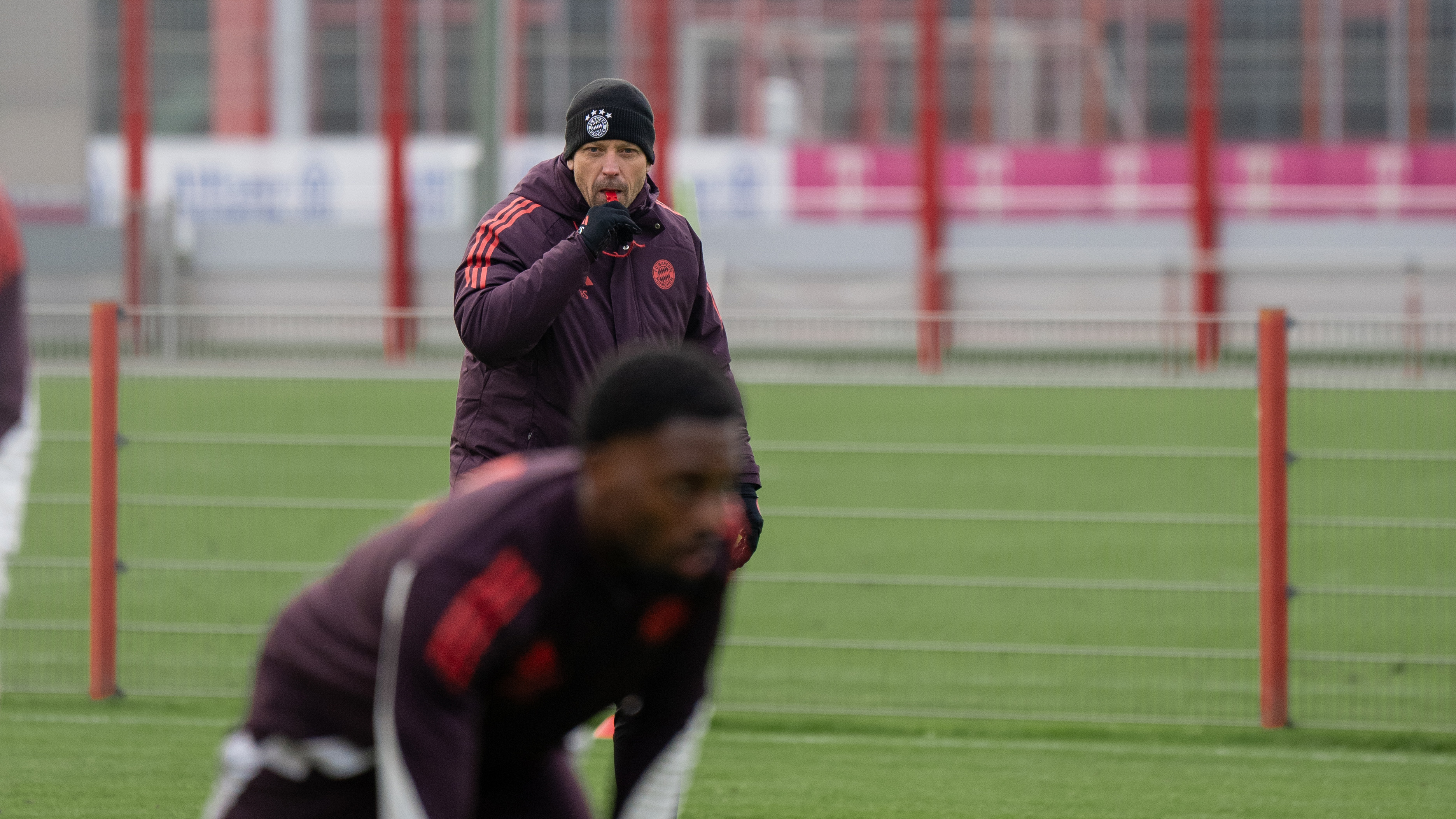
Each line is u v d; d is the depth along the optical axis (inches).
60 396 981.2
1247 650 922.1
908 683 863.1
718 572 334.0
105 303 858.1
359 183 3521.2
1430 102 3400.6
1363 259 3363.7
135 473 944.9
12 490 526.3
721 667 892.6
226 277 3395.7
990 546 1189.7
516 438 521.3
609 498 298.8
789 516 871.7
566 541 309.3
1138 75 3484.3
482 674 309.9
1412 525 794.8
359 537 1146.0
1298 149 3417.8
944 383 947.3
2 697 833.5
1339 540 1065.5
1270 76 3422.7
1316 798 682.8
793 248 3447.3
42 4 3376.0
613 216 495.5
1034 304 3356.3
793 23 3558.1
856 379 975.0
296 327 947.3
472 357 534.0
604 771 713.0
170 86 3516.2
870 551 1182.3
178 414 926.4
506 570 305.1
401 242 3358.8
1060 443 1125.7
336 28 3508.9
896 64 3548.2
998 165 3479.3
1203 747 770.8
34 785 677.9
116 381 840.3
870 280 3425.2
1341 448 979.3
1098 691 848.9
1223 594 1032.2
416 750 303.4
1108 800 678.5
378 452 935.0
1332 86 3417.8
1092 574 1105.4
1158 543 1168.8
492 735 344.2
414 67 3511.3
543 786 373.1
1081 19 3494.1
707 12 3545.8
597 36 3481.8
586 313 518.3
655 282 531.5
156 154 3526.1
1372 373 947.3
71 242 3137.3
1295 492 1053.2
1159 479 1429.6
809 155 3528.5
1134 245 3454.7
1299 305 3309.5
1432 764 742.5
